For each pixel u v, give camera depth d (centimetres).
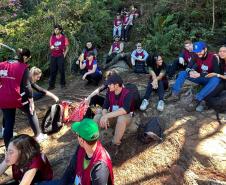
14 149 301
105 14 963
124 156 416
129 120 423
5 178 396
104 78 726
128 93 412
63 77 683
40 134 464
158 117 486
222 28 768
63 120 497
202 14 816
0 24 962
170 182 371
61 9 917
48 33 848
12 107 419
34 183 319
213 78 486
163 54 754
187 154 405
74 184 295
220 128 451
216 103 481
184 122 469
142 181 377
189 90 540
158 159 404
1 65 415
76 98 610
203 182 363
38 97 618
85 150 271
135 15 941
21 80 414
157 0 988
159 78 523
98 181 260
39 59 814
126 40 920
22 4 1107
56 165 416
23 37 866
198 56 503
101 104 516
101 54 880
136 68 704
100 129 465
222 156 398
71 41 839
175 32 788
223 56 497
